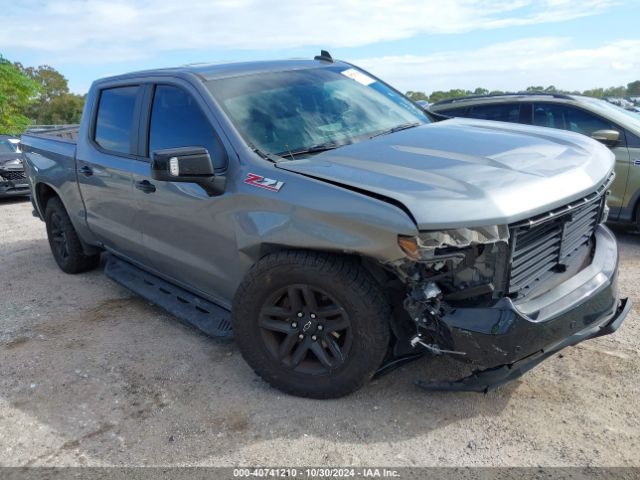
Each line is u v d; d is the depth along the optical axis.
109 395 3.51
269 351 3.30
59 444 3.05
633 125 6.41
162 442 3.01
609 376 3.36
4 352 4.19
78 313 4.89
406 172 2.92
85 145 4.97
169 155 3.13
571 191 2.90
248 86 3.84
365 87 4.35
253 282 3.23
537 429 2.91
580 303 2.86
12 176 11.76
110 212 4.68
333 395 3.19
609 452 2.72
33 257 6.84
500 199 2.65
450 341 2.73
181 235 3.86
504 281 2.70
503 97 7.66
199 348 4.05
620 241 6.42
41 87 32.00
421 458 2.75
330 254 3.00
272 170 3.18
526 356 2.72
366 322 2.94
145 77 4.35
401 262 2.72
